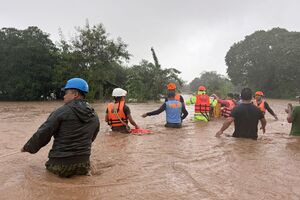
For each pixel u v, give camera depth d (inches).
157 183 191.2
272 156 257.3
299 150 280.2
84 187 183.9
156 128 422.9
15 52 1457.9
